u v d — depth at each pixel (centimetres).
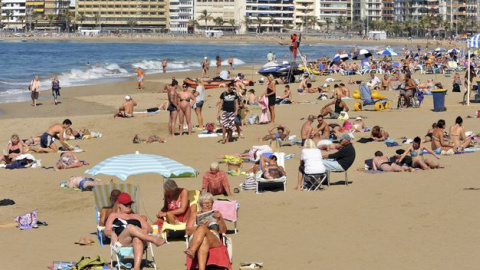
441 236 1728
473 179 2402
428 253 1591
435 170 2583
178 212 1825
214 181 2288
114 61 13188
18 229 1959
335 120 4044
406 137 3375
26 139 3669
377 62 9681
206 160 3000
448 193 2203
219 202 1867
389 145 3134
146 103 5556
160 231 1823
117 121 4328
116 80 8200
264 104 3991
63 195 2430
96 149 3372
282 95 5666
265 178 2341
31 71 9638
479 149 2948
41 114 4922
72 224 2023
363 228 1842
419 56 10919
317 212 2041
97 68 10425
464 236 1719
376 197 2197
